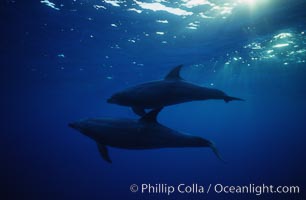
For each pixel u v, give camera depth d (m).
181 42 18.72
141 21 15.21
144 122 5.14
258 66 26.05
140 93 5.09
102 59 23.44
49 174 55.94
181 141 5.11
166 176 57.22
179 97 5.06
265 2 12.71
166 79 5.27
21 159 90.81
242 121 106.12
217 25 15.64
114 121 5.23
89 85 36.28
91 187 44.06
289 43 19.27
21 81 33.50
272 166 59.66
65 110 65.88
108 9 13.80
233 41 18.56
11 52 21.72
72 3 13.23
